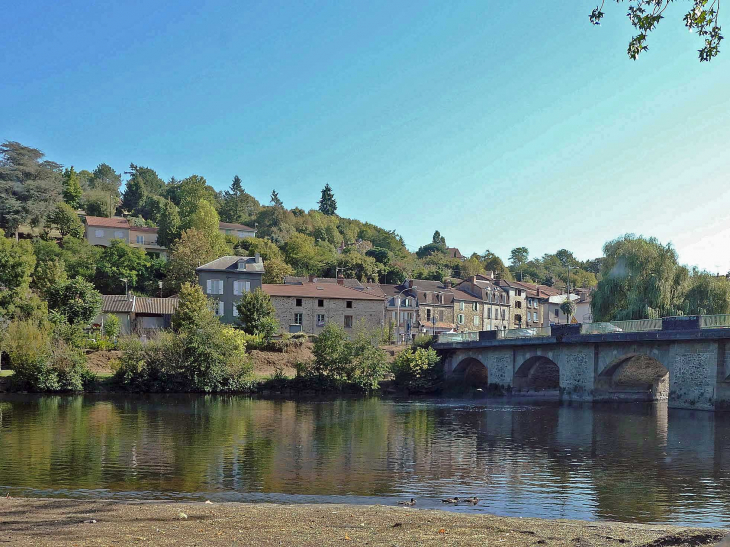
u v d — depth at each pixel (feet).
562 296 432.66
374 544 37.52
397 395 205.77
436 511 49.85
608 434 106.83
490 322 378.53
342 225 622.95
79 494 60.29
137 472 71.56
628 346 156.04
